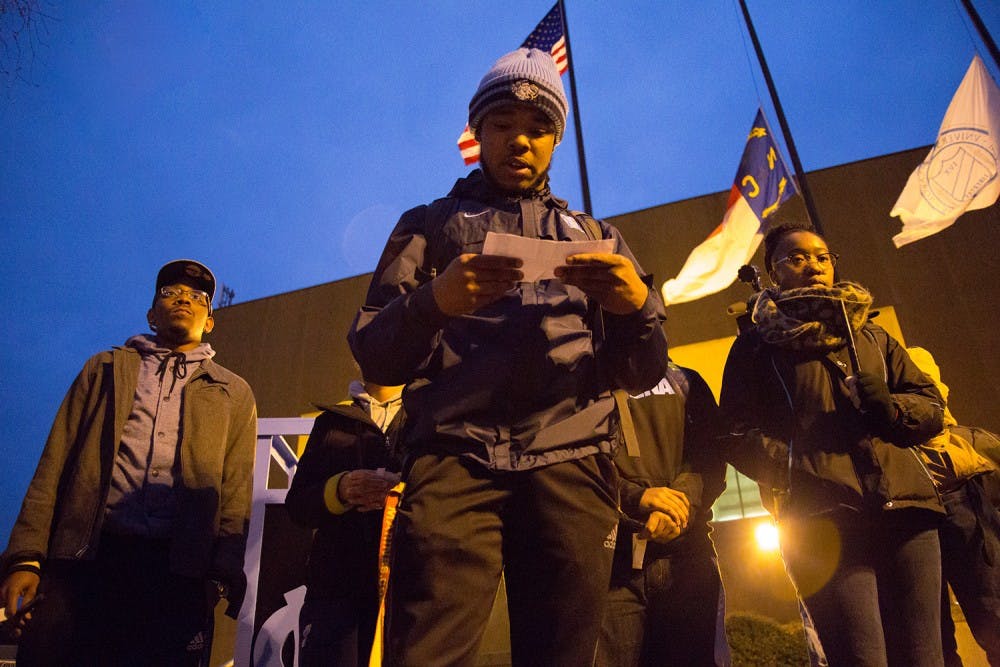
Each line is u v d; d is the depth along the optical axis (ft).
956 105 21.52
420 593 4.39
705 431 9.33
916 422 8.21
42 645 7.75
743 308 10.62
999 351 32.48
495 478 4.69
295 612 11.53
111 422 9.12
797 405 8.87
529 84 5.76
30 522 8.29
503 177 5.88
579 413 4.94
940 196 20.83
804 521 8.34
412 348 4.79
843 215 38.52
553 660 4.48
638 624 7.93
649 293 5.18
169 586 8.55
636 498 7.93
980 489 10.00
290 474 16.72
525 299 5.15
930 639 7.64
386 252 5.84
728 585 29.09
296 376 44.78
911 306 34.81
